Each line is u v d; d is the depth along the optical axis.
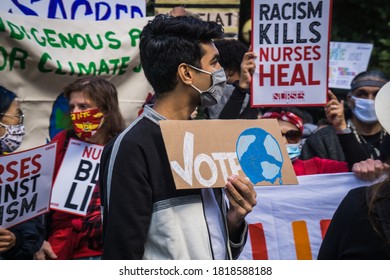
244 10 14.20
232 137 4.13
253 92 6.45
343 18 14.59
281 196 6.04
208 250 3.99
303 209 6.03
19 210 5.42
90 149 5.98
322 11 6.34
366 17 14.50
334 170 6.31
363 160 6.25
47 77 6.25
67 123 6.32
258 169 4.13
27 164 5.39
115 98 6.01
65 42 6.38
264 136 4.20
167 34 4.10
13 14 6.12
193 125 4.07
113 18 6.96
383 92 3.74
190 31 4.09
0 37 5.98
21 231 5.61
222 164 4.05
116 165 3.92
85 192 5.91
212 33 4.13
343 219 3.80
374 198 3.61
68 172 5.93
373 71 7.15
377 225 3.60
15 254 5.56
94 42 6.55
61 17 6.74
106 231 3.91
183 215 3.98
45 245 5.84
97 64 6.52
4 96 5.84
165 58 4.08
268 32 6.42
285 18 6.39
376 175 5.92
